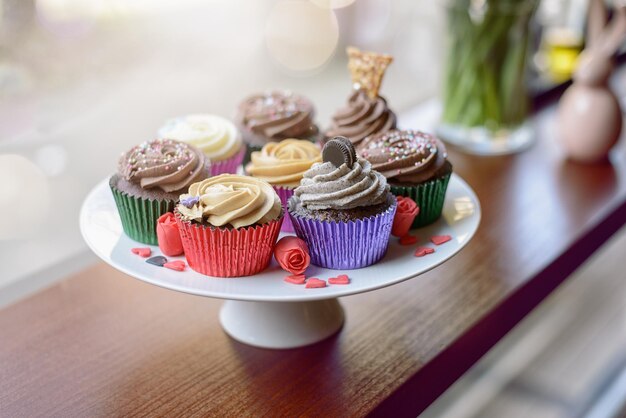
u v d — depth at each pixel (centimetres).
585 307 112
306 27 97
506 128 97
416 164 65
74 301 69
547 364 101
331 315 66
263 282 58
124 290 70
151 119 87
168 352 63
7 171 79
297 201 62
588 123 93
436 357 63
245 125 78
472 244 78
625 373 98
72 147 83
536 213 84
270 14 95
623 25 91
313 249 61
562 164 95
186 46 90
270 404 59
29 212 80
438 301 70
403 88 112
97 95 84
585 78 93
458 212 68
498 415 94
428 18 111
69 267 80
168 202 61
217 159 70
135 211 61
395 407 60
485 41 92
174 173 62
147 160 63
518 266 74
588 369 101
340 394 60
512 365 101
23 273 78
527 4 91
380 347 64
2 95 77
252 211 58
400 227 63
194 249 58
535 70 118
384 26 106
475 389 97
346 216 59
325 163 62
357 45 103
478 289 71
